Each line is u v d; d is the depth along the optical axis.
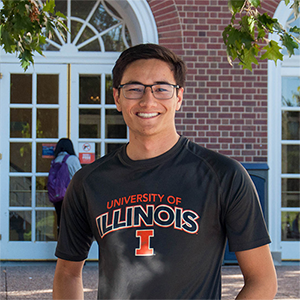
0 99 5.54
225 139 5.30
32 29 2.27
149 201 1.56
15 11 2.26
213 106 5.30
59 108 5.60
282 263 5.49
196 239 1.50
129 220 1.55
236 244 1.52
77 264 1.80
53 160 5.19
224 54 5.30
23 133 5.58
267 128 5.34
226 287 4.41
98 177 1.66
